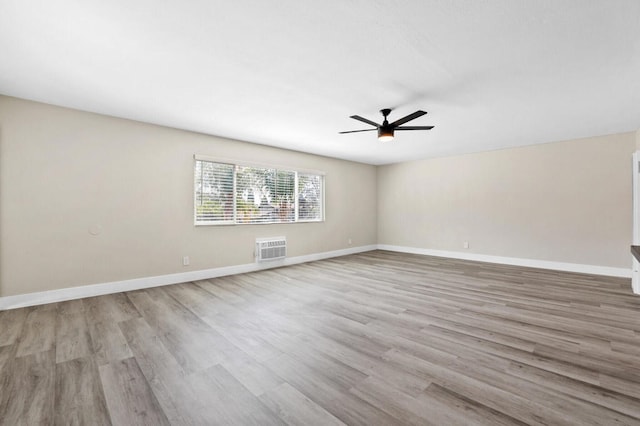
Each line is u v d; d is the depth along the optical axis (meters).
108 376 1.90
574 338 2.43
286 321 2.84
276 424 1.47
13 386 1.79
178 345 2.33
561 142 5.17
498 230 5.90
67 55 2.37
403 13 1.86
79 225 3.59
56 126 3.44
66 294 3.49
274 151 5.62
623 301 3.42
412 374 1.91
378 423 1.46
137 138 4.02
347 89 3.01
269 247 5.39
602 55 2.34
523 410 1.55
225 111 3.66
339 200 6.96
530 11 1.83
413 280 4.47
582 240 4.98
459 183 6.46
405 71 2.63
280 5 1.79
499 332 2.56
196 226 4.57
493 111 3.65
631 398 1.64
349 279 4.55
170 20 1.93
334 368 1.99
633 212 4.27
